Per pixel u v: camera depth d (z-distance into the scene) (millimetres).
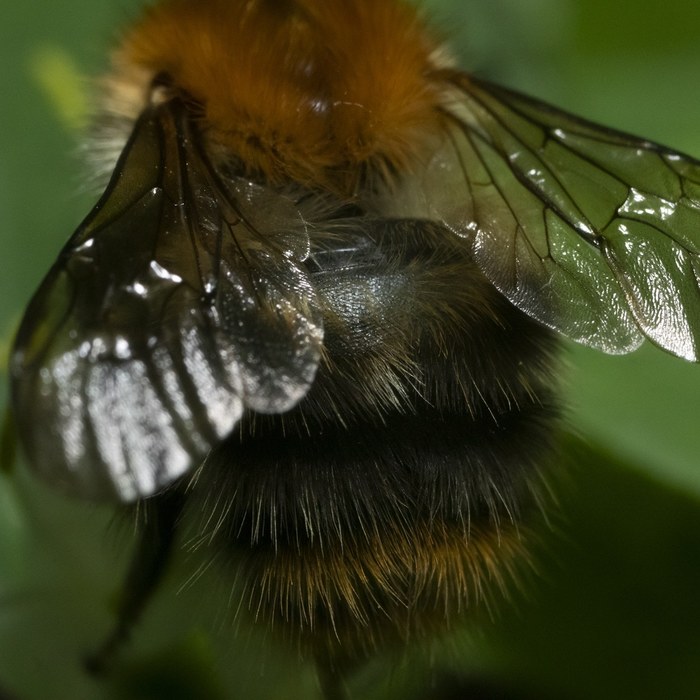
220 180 63
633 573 70
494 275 65
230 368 60
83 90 72
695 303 65
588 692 70
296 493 63
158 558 67
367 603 64
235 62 65
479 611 66
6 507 68
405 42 66
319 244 64
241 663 67
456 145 66
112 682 68
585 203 66
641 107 77
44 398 58
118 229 61
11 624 68
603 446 69
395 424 64
